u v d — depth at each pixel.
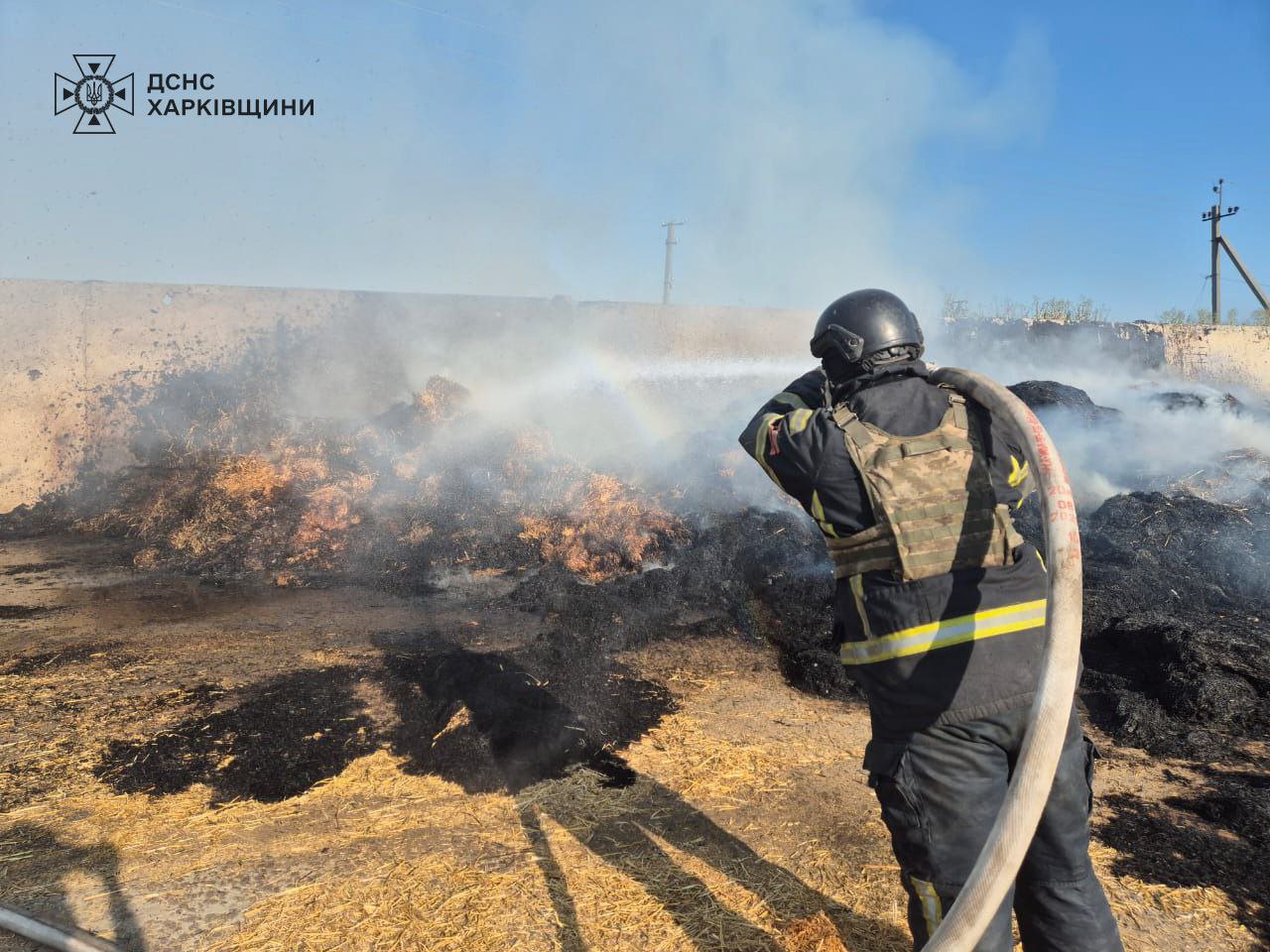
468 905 2.73
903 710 1.93
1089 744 2.04
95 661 5.08
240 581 7.21
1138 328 15.72
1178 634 4.68
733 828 3.21
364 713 4.26
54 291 10.38
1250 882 2.90
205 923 2.65
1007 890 1.56
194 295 10.91
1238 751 3.92
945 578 1.92
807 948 2.55
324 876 2.90
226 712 4.27
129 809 3.34
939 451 2.00
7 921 2.58
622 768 3.70
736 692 4.61
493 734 3.91
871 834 3.17
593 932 2.61
